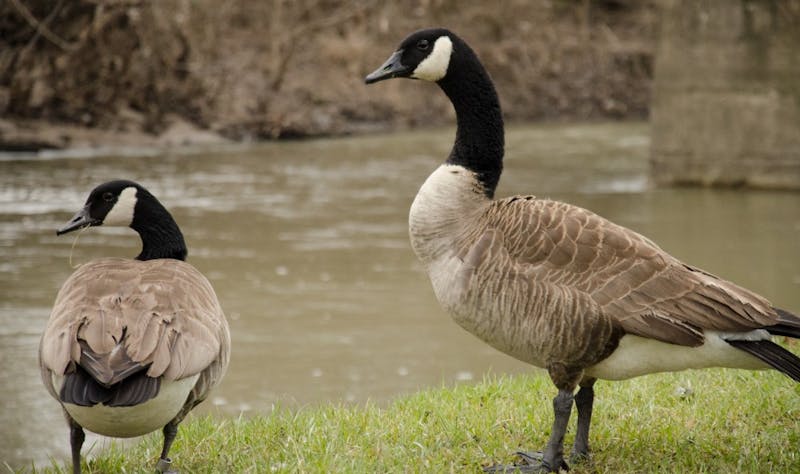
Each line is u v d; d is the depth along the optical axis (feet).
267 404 34.88
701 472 21.97
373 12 128.77
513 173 89.04
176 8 106.63
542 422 25.77
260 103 108.47
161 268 22.59
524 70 139.54
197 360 20.12
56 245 58.29
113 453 25.44
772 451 23.02
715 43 83.05
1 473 28.84
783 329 20.27
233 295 49.49
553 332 21.17
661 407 26.58
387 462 22.93
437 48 25.38
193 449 24.91
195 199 72.79
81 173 80.43
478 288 22.09
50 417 34.68
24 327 43.98
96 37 98.32
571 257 21.33
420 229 23.71
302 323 45.21
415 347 42.01
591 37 149.79
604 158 99.55
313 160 92.84
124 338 19.76
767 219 69.41
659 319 20.59
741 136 83.30
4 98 95.04
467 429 25.38
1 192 72.23
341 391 36.27
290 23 119.44
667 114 85.76
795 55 80.89
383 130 117.50
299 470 22.48
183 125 102.68
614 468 22.86
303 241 61.05
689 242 61.52
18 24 96.22
